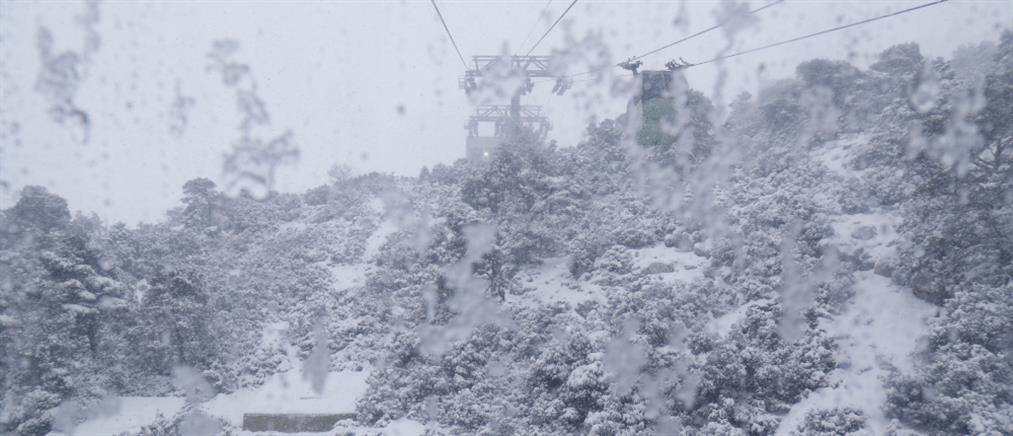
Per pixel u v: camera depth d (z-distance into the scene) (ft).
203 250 103.04
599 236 81.46
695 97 82.99
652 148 84.17
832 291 56.85
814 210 66.59
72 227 82.89
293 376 76.48
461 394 61.77
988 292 46.52
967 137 50.39
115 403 73.05
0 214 81.87
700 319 60.49
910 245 55.16
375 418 64.49
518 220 84.69
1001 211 48.21
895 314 52.34
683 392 49.57
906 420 42.70
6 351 72.08
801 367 50.26
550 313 70.08
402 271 88.63
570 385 51.52
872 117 83.41
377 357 76.18
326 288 92.22
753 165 84.02
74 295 76.48
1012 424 38.81
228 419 68.08
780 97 89.20
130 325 81.20
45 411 68.59
